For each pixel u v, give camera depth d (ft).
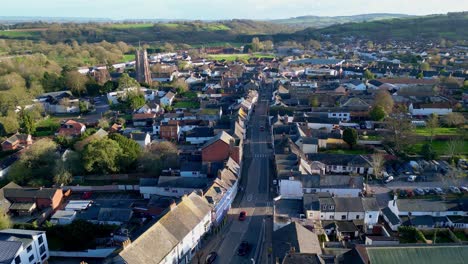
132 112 618.44
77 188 371.97
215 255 262.88
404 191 345.31
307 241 236.22
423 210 296.92
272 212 320.09
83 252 271.69
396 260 205.36
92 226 288.71
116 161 384.27
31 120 535.19
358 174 388.16
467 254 208.13
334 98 643.86
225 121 512.22
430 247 211.20
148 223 280.72
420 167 386.32
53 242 288.71
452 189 343.87
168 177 351.87
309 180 331.77
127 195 363.97
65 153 397.80
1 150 477.36
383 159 406.21
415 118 547.08
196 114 558.97
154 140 484.33
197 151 434.71
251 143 482.69
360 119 560.61
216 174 350.02
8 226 293.84
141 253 221.46
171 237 243.60
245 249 265.34
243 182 373.61
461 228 287.48
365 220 293.23
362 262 203.31
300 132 445.78
